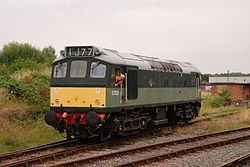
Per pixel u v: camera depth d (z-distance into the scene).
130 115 17.83
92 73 15.78
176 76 22.53
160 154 13.83
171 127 22.67
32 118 20.02
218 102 44.06
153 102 19.61
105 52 16.39
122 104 16.64
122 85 16.66
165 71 21.05
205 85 74.38
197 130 22.19
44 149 14.53
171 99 21.84
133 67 17.59
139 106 18.14
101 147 15.57
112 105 15.88
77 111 15.82
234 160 12.15
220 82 67.06
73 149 14.33
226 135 20.06
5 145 15.00
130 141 17.31
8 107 19.38
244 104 45.62
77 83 15.89
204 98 50.06
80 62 16.05
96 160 12.77
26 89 22.16
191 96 24.95
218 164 12.42
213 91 62.41
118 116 16.83
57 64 16.41
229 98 47.03
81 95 15.83
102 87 15.54
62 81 16.14
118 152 13.77
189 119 25.56
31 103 21.39
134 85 17.67
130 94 17.30
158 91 20.19
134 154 14.25
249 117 27.97
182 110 24.33
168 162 12.88
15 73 26.22
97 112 15.54
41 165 12.02
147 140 17.86
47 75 26.28
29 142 16.30
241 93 60.91
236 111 33.75
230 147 16.17
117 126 16.14
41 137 17.22
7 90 21.30
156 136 19.14
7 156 12.93
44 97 22.42
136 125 18.31
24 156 13.41
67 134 16.44
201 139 18.44
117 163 12.55
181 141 17.19
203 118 28.12
